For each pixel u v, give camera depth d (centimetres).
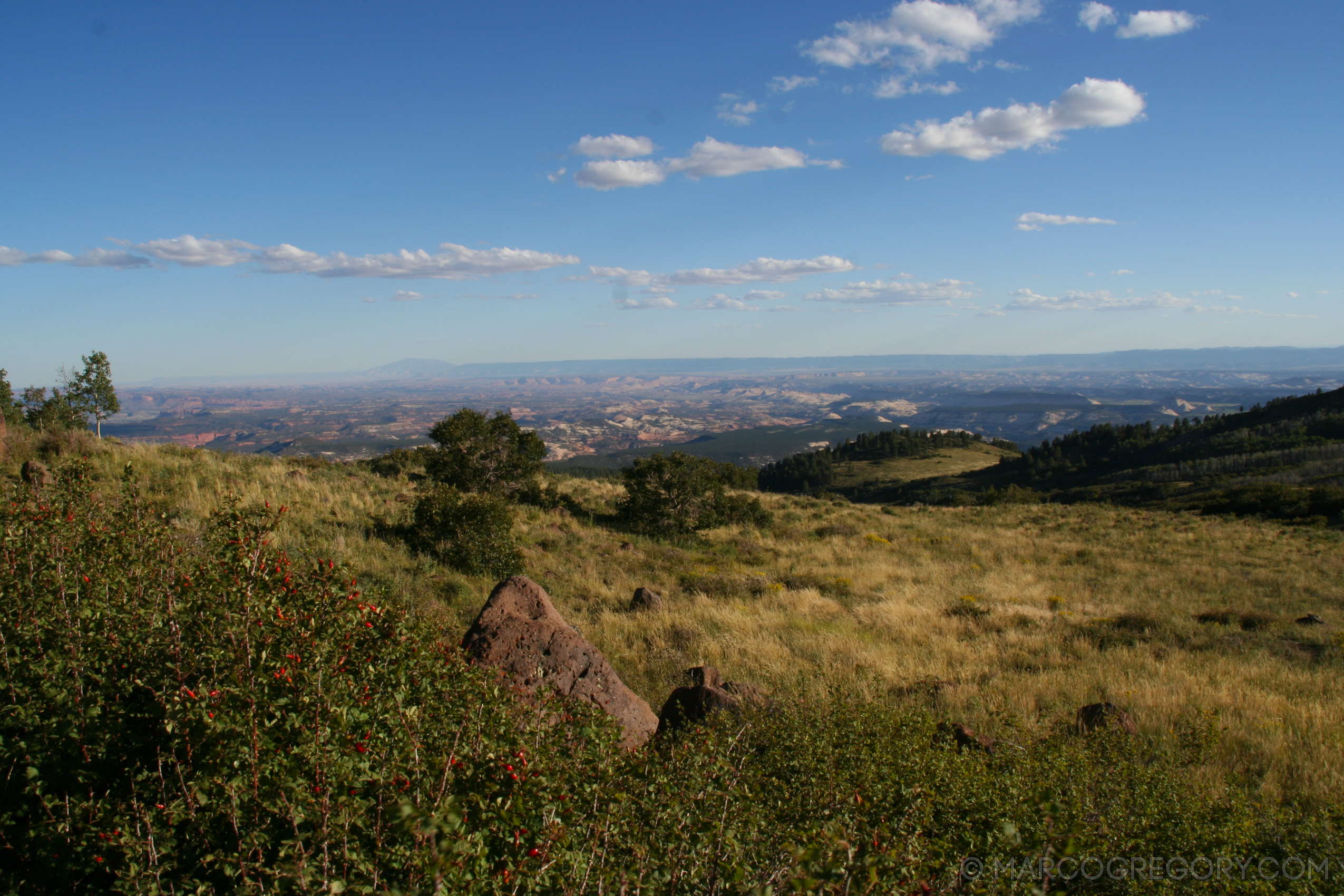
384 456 2902
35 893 269
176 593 387
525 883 256
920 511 3894
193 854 265
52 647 356
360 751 288
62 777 304
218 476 1466
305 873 235
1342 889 365
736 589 1505
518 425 2356
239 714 271
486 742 310
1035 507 4359
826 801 355
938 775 421
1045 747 551
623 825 294
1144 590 1831
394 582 1067
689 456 2508
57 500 507
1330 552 2484
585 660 605
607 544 1888
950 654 1054
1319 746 657
